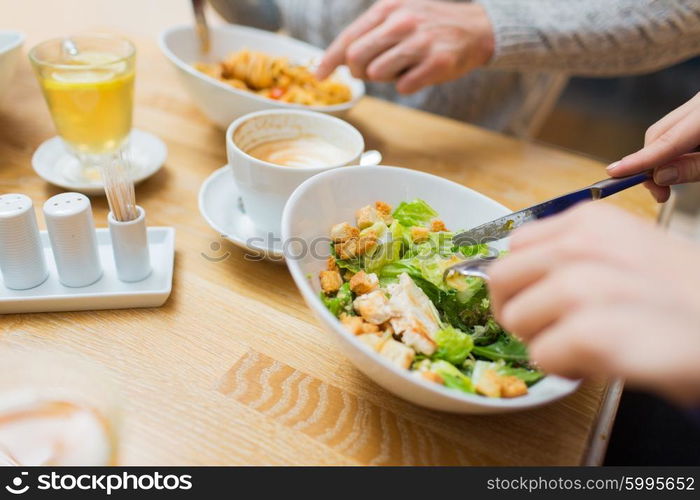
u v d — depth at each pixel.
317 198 0.44
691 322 0.27
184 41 0.73
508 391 0.35
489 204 0.47
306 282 0.37
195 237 0.51
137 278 0.46
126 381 0.39
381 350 0.37
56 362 0.36
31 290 0.44
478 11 0.71
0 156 0.59
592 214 0.32
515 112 0.96
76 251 0.43
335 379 0.41
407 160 0.65
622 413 0.57
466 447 0.37
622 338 0.27
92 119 0.55
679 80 1.39
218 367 0.40
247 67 0.68
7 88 0.62
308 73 0.71
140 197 0.55
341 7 0.88
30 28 1.38
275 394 0.39
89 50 0.60
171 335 0.42
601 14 0.67
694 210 1.15
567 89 1.51
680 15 0.65
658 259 0.29
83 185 0.53
